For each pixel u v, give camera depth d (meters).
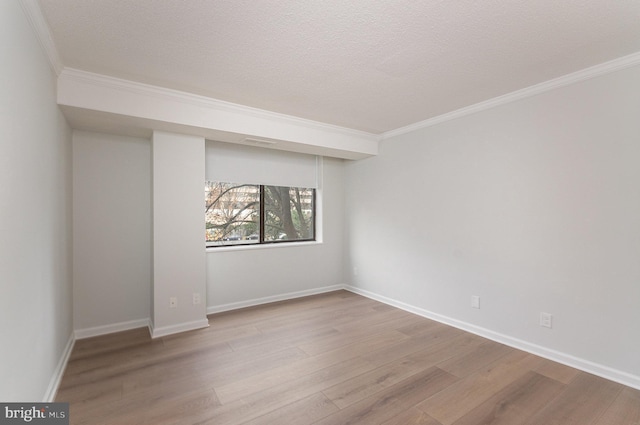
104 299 3.16
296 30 1.84
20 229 1.48
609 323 2.28
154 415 1.87
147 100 2.66
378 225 4.36
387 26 1.79
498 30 1.84
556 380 2.27
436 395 2.09
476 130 3.12
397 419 1.85
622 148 2.21
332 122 3.70
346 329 3.27
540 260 2.65
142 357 2.62
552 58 2.19
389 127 3.93
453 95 2.87
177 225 3.16
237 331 3.20
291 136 3.52
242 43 1.98
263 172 4.19
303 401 2.02
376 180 4.38
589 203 2.37
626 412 1.90
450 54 2.12
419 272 3.74
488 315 3.04
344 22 1.76
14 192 1.39
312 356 2.65
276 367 2.46
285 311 3.85
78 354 2.67
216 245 4.00
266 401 2.02
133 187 3.31
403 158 3.95
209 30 1.83
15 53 1.39
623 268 2.21
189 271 3.23
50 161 2.08
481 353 2.71
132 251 3.31
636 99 2.14
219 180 3.83
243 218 4.21
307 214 4.82
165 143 3.08
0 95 1.23
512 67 2.32
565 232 2.50
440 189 3.49
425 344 2.90
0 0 1.23
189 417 1.85
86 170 3.06
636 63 2.13
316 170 4.75
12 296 1.38
